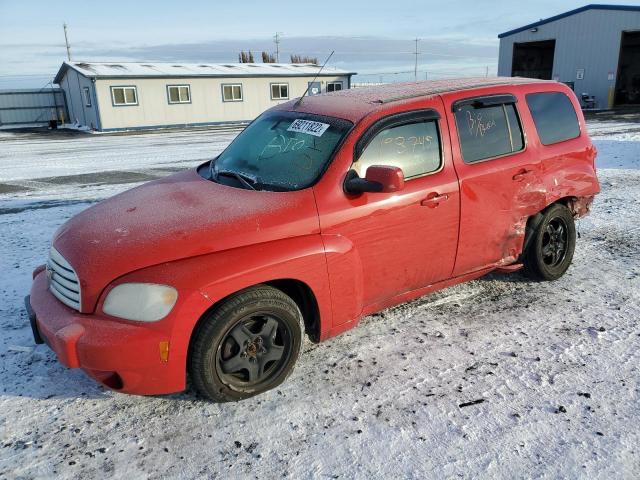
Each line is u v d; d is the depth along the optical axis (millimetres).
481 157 3939
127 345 2602
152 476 2496
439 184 3639
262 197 3213
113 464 2578
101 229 3059
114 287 2697
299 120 3795
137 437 2771
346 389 3156
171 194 3516
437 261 3791
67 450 2680
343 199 3238
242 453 2641
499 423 2814
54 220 7293
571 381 3182
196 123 31672
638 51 36188
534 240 4445
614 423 2791
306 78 35312
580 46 32031
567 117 4684
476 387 3146
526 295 4469
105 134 26203
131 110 29203
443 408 2955
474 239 3951
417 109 3641
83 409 3016
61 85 35281
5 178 11375
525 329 3857
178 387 2801
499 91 4164
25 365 3457
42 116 35344
